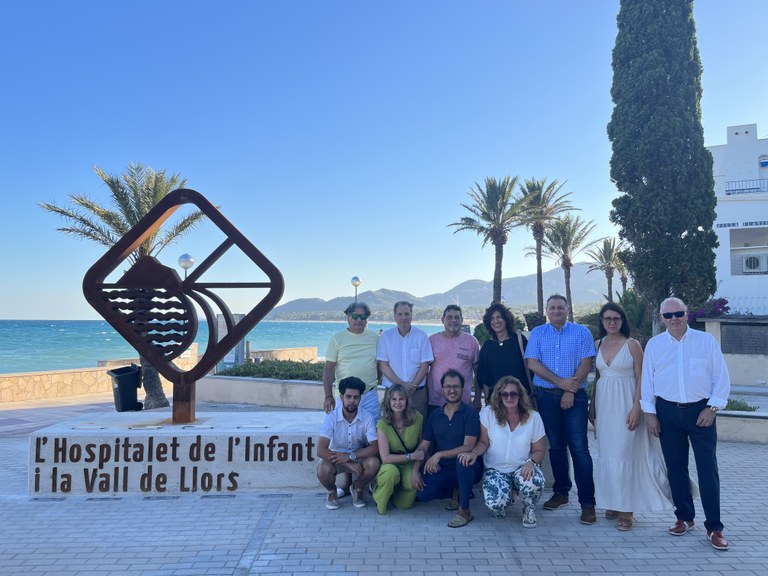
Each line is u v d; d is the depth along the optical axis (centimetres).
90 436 584
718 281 2331
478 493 580
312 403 1239
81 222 1257
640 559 415
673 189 1642
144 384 1277
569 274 3500
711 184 1677
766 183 2786
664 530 477
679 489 463
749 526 488
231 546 440
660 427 468
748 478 654
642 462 483
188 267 1179
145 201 1270
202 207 649
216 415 693
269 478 589
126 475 582
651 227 1659
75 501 561
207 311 650
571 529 479
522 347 560
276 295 641
